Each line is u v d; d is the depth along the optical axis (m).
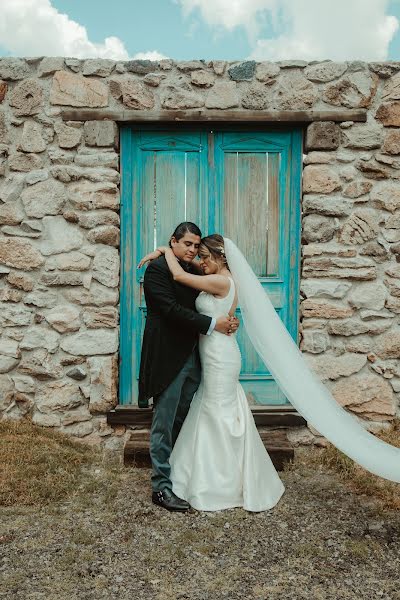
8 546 2.92
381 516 3.31
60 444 4.32
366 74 4.41
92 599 2.49
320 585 2.61
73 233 4.47
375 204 4.46
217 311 3.51
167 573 2.71
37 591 2.54
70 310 4.50
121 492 3.63
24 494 3.46
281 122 4.48
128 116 4.43
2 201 4.47
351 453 3.35
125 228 4.63
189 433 3.61
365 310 4.48
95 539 3.01
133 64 4.43
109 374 4.50
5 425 4.40
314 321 4.49
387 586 2.60
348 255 4.46
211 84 4.44
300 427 4.53
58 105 4.44
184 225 3.42
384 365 4.48
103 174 4.45
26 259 4.48
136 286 4.68
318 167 4.45
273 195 4.68
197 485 3.39
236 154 4.66
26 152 4.46
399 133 4.43
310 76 4.42
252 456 3.44
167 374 3.36
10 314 4.51
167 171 4.65
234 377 3.52
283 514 3.34
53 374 4.50
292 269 4.70
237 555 2.88
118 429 4.55
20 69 4.43
